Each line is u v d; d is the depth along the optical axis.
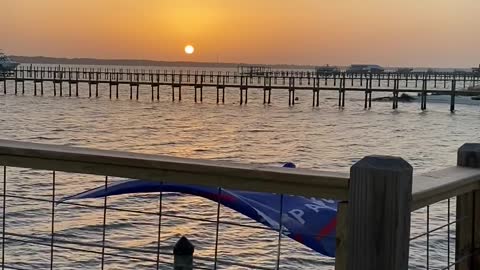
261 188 2.46
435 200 2.55
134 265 11.20
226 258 11.67
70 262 11.44
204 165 2.54
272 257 11.80
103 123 44.28
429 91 57.97
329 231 3.52
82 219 14.51
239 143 34.28
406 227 2.20
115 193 3.82
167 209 15.40
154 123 45.34
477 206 2.99
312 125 45.56
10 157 2.99
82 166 2.83
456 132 41.31
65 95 81.00
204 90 110.69
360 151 31.52
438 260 11.04
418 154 30.56
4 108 56.25
